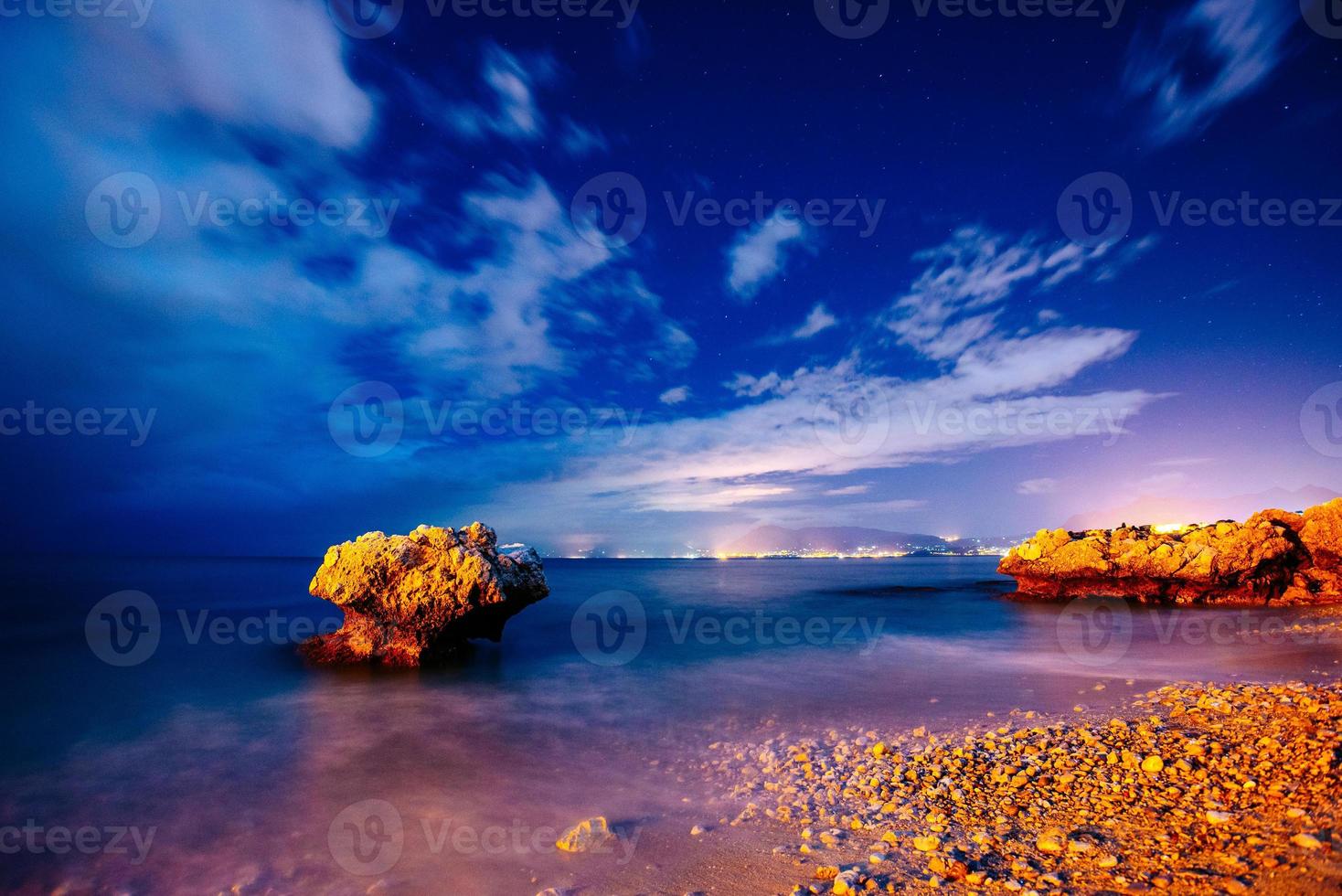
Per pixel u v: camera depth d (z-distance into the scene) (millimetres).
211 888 6109
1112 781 7289
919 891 5152
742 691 14781
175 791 8664
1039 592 34344
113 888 6176
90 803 8297
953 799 7203
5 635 22500
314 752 10375
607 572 94938
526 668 17406
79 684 15227
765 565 147875
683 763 9602
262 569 77625
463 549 17562
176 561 93312
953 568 103625
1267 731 8523
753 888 5570
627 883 5805
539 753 10211
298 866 6488
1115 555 31250
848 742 10242
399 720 12383
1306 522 28031
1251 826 5531
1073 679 14469
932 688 14367
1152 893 4609
